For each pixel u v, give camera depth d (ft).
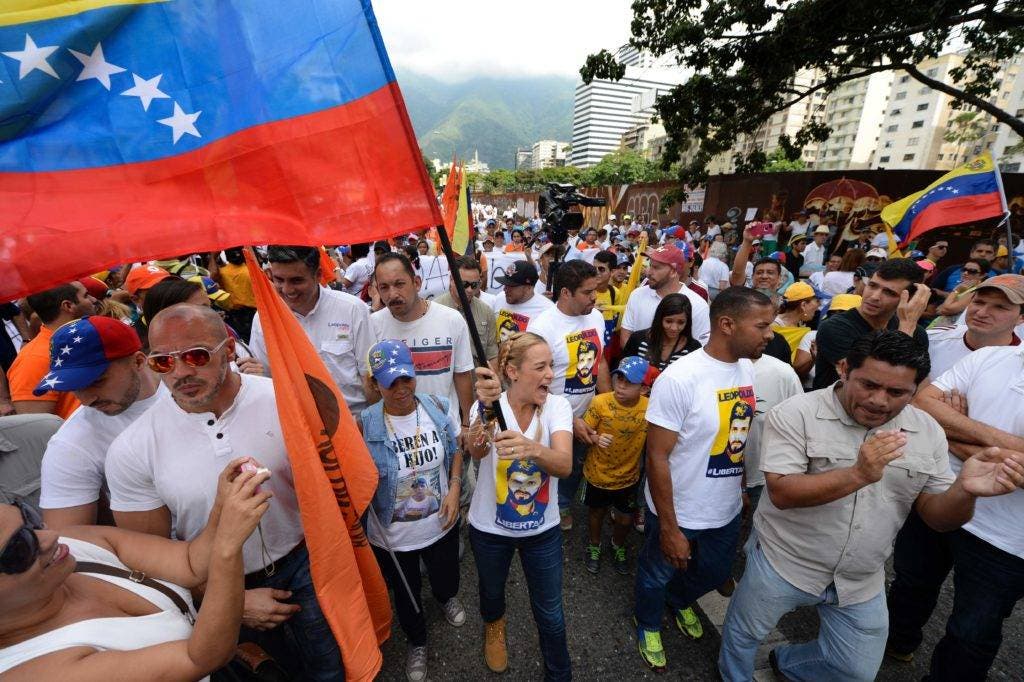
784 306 12.80
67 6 3.89
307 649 6.52
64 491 5.65
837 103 297.33
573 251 31.99
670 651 8.27
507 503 6.64
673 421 7.09
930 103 251.80
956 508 5.44
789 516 6.38
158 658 3.64
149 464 5.35
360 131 4.68
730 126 40.27
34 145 3.94
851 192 42.39
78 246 3.94
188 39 4.27
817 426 6.03
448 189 20.02
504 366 6.74
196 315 4.96
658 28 37.63
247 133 4.44
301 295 8.75
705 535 7.79
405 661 8.04
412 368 6.89
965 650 6.65
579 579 9.93
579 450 10.80
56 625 3.51
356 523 5.89
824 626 6.63
